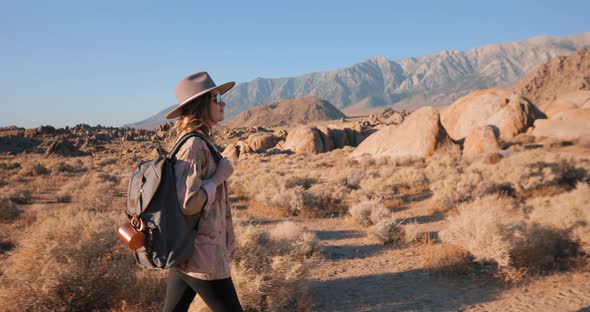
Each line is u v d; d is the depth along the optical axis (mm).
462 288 6305
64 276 4930
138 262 2422
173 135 2693
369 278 7094
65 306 4918
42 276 4887
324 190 16203
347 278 7145
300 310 5465
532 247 6875
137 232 2326
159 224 2303
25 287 4773
